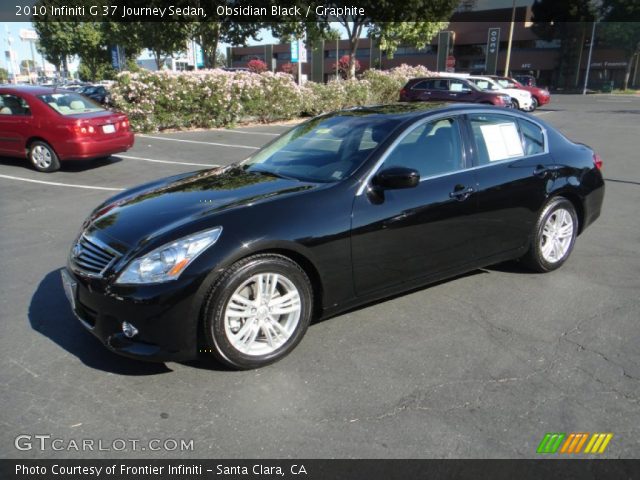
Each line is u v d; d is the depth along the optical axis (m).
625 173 9.76
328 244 3.31
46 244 5.70
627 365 3.26
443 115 4.09
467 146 4.13
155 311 2.88
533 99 24.91
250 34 22.47
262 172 4.00
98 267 3.09
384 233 3.55
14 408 2.84
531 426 2.68
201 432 2.66
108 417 2.77
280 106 18.23
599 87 58.22
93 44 38.94
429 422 2.72
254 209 3.19
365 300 3.64
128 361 3.31
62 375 3.15
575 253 5.39
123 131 10.30
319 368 3.23
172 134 15.27
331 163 3.79
